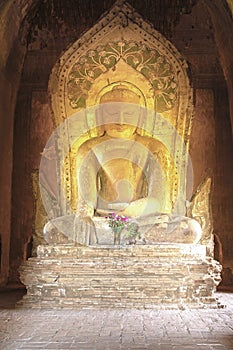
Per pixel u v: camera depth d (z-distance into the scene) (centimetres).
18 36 1368
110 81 1171
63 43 1494
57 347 575
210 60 1473
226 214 1398
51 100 1156
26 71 1488
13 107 1441
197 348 574
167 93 1159
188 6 1483
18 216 1424
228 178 1417
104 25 1147
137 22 1141
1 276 1338
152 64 1159
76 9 1496
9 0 1138
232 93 1378
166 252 921
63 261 910
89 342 601
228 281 1362
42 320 752
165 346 582
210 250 1051
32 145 1454
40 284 888
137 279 878
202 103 1458
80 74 1166
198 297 888
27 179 1439
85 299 873
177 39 1484
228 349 570
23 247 1410
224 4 1204
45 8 1492
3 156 1355
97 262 905
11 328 690
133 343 596
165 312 821
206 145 1441
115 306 861
